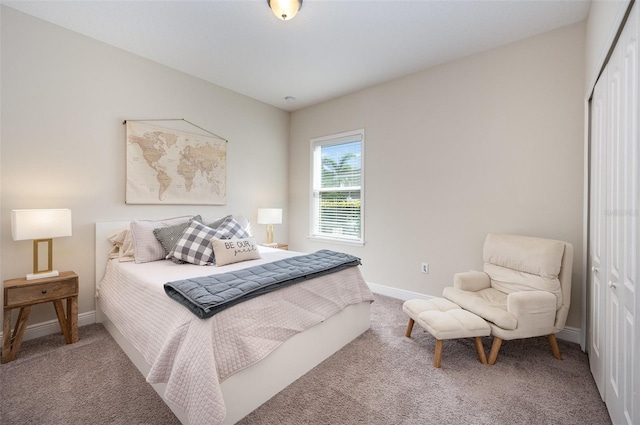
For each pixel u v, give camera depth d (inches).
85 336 95.0
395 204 137.1
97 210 106.7
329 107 163.2
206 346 52.8
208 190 139.9
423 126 127.7
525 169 103.0
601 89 70.8
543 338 95.7
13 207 89.9
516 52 104.6
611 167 60.9
